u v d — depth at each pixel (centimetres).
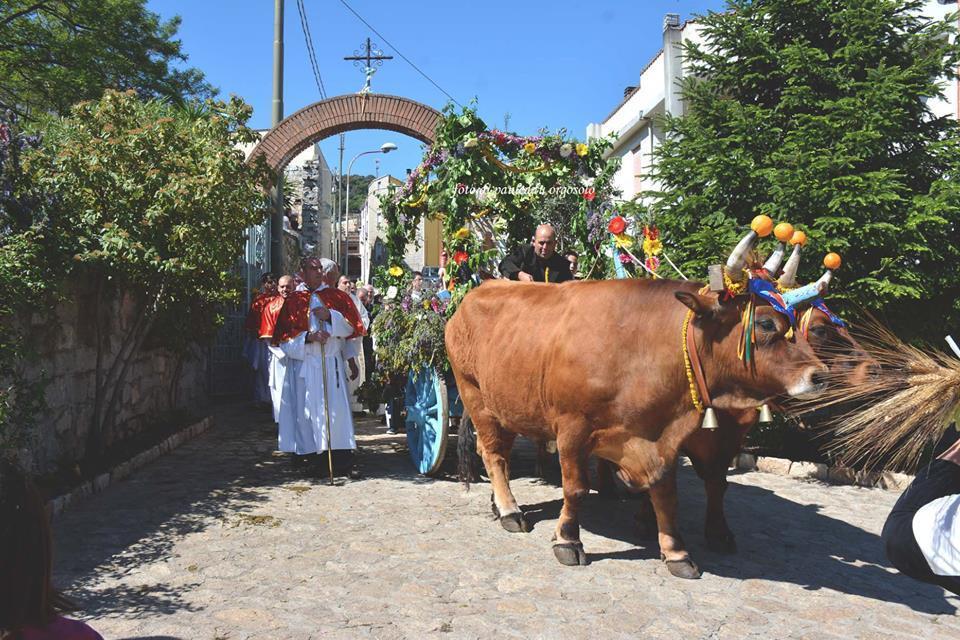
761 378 396
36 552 185
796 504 620
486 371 523
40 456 631
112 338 787
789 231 377
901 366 298
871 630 379
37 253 594
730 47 800
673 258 785
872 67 746
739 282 392
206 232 679
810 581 445
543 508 598
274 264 1348
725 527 500
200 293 845
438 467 690
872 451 318
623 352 425
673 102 1508
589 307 450
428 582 434
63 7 1417
